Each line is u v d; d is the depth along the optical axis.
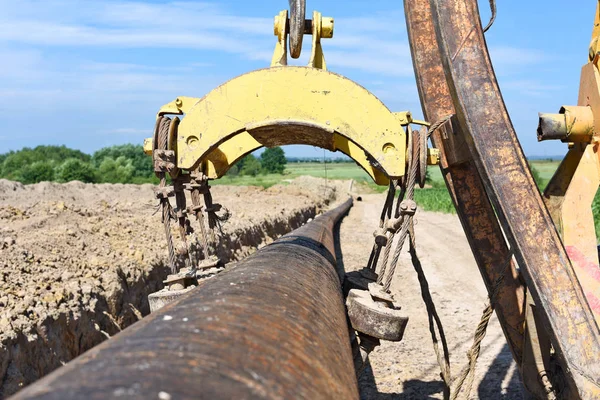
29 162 57.16
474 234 5.46
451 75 4.48
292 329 2.66
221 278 3.54
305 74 4.48
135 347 2.04
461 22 4.50
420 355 8.96
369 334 4.48
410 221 4.43
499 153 4.39
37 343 6.19
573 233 4.70
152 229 13.16
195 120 4.62
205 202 6.11
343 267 16.59
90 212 14.20
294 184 61.41
